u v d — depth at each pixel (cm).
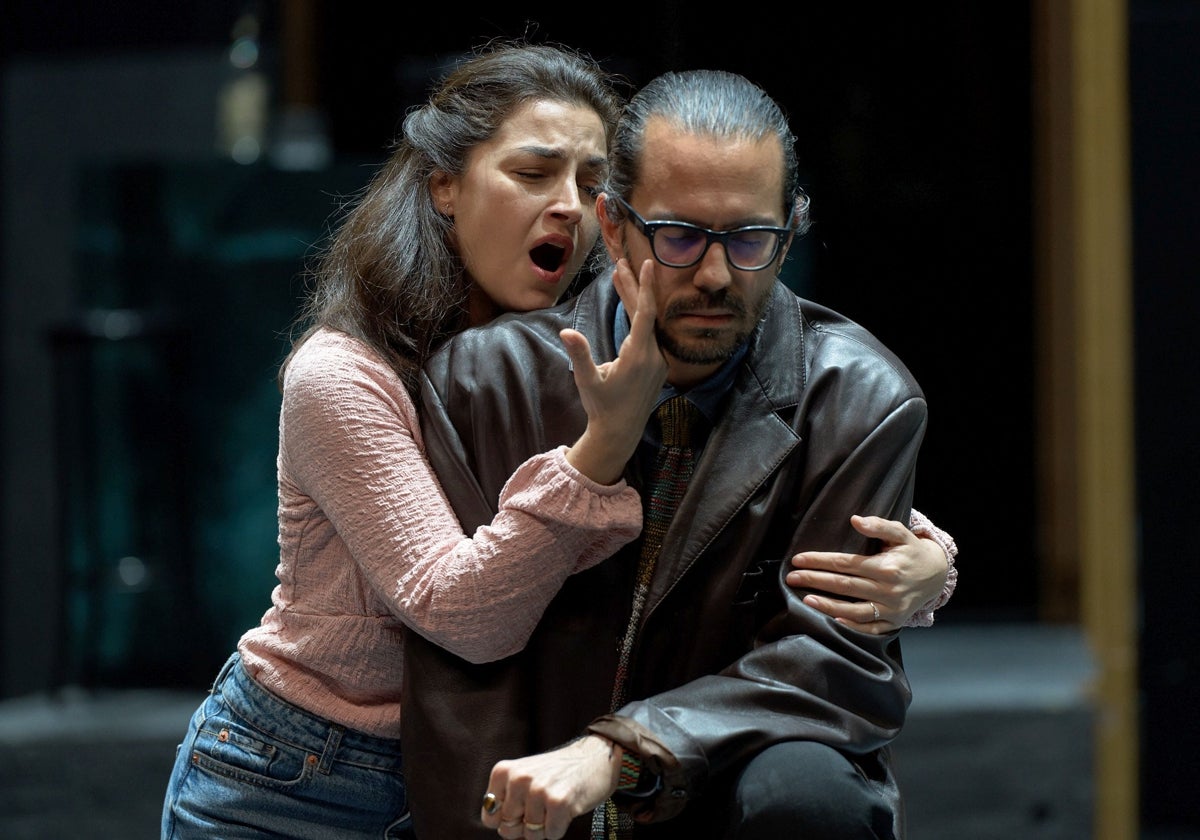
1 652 1655
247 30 1783
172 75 1762
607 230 552
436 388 588
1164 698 1419
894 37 1755
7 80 1762
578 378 512
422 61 1819
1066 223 1695
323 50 1825
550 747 551
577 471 520
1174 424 1445
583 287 705
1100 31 1473
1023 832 1264
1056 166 1698
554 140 639
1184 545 1433
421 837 551
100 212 1455
